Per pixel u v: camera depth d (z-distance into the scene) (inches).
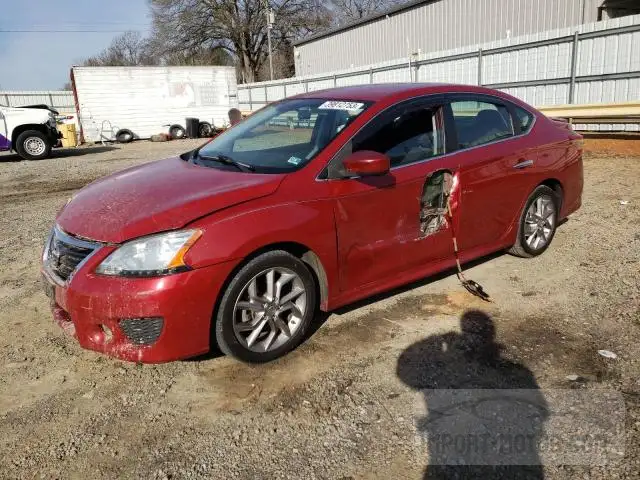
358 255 137.9
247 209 120.1
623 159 387.5
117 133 924.6
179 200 121.1
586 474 91.0
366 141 141.0
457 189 155.9
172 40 1872.5
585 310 150.4
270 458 98.3
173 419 110.5
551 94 542.0
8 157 695.7
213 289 114.3
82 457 100.6
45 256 132.7
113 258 112.4
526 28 782.5
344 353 132.4
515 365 124.3
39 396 120.0
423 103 155.2
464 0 884.0
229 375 125.1
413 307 155.9
